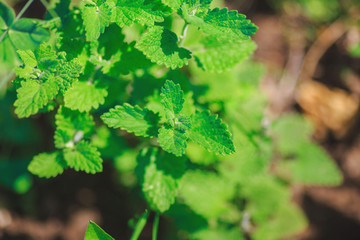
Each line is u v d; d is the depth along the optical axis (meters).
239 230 0.44
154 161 0.35
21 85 0.32
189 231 0.42
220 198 0.43
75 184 0.61
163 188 0.35
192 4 0.31
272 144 0.50
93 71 0.33
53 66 0.31
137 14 0.31
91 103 0.33
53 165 0.35
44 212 0.59
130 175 0.57
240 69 0.49
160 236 0.56
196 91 0.41
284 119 0.53
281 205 0.49
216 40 0.36
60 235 0.59
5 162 0.54
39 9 0.61
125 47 0.33
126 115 0.32
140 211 0.58
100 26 0.31
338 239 0.67
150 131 0.32
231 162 0.42
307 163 0.52
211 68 0.36
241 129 0.42
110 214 0.60
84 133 0.35
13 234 0.57
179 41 0.33
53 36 0.36
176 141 0.31
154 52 0.32
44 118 0.57
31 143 0.56
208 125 0.31
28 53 0.31
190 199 0.41
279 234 0.48
